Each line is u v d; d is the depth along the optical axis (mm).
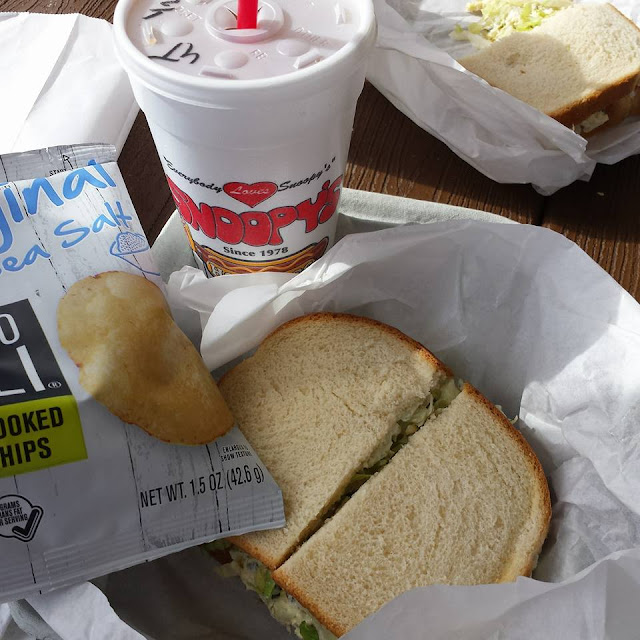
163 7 275
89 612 252
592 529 286
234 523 281
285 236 310
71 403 259
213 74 252
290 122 260
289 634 293
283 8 273
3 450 253
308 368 326
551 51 435
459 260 327
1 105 404
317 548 288
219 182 283
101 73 414
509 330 331
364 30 261
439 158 403
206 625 289
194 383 283
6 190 291
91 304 274
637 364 290
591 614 234
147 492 268
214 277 323
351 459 303
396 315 348
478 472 302
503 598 241
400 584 281
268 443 312
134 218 302
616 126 424
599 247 373
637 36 437
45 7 449
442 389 328
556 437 314
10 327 266
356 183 392
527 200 390
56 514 258
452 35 470
